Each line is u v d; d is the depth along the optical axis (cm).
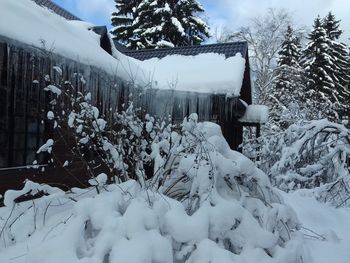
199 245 308
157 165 416
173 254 313
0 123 557
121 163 462
